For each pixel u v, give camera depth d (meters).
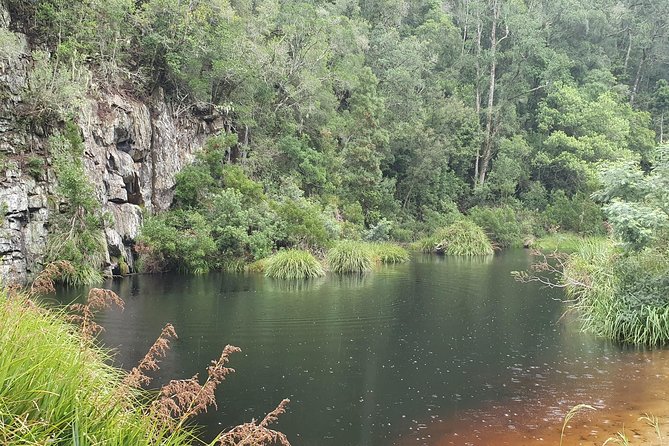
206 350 8.80
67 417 3.17
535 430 5.94
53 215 14.73
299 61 26.41
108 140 17.20
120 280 15.99
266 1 24.88
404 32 41.81
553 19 45.81
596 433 5.84
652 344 9.55
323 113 27.17
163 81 20.89
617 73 49.34
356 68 30.97
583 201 35.12
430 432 5.88
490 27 44.66
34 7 16.83
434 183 35.09
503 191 37.56
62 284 14.38
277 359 8.48
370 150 29.08
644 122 42.28
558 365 8.41
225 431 5.71
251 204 20.42
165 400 3.72
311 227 20.28
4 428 2.77
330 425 6.01
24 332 3.59
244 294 14.16
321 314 11.89
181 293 14.06
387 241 28.25
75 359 3.75
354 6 37.47
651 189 9.82
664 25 48.50
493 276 18.77
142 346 8.77
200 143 21.94
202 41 21.06
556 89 41.97
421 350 9.21
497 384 7.47
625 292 10.16
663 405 6.67
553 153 40.16
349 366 8.22
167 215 19.19
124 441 3.32
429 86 38.12
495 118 40.38
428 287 16.12
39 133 15.09
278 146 24.83
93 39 18.05
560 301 13.97
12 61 14.65
